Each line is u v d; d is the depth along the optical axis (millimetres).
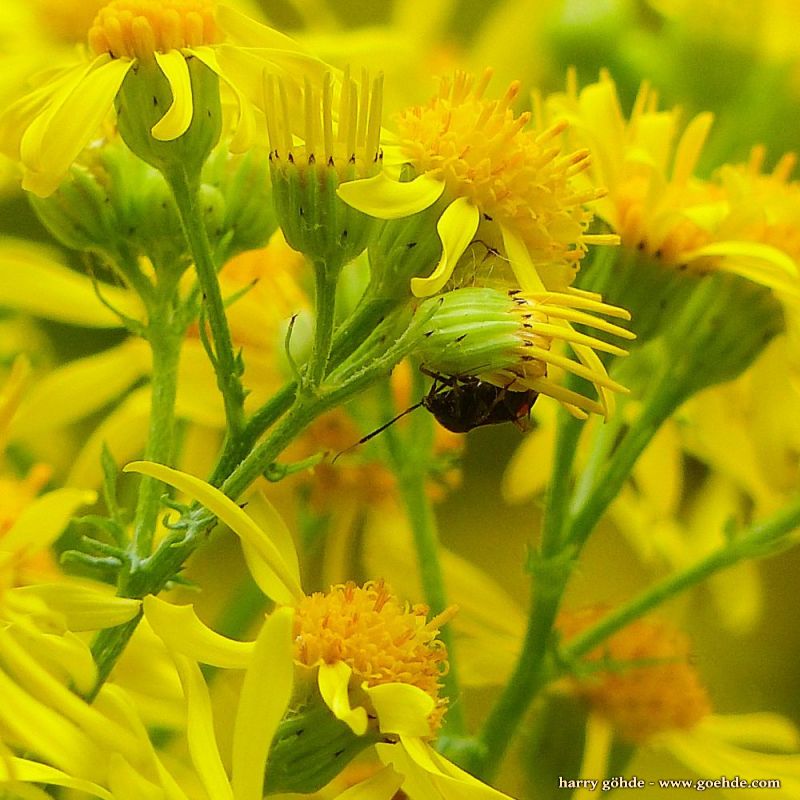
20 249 238
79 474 234
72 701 187
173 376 203
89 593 189
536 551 211
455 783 186
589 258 216
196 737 186
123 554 191
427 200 193
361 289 214
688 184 215
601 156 212
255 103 195
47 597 189
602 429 219
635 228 212
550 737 229
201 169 196
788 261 210
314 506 232
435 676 192
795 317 214
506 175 196
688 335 215
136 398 236
